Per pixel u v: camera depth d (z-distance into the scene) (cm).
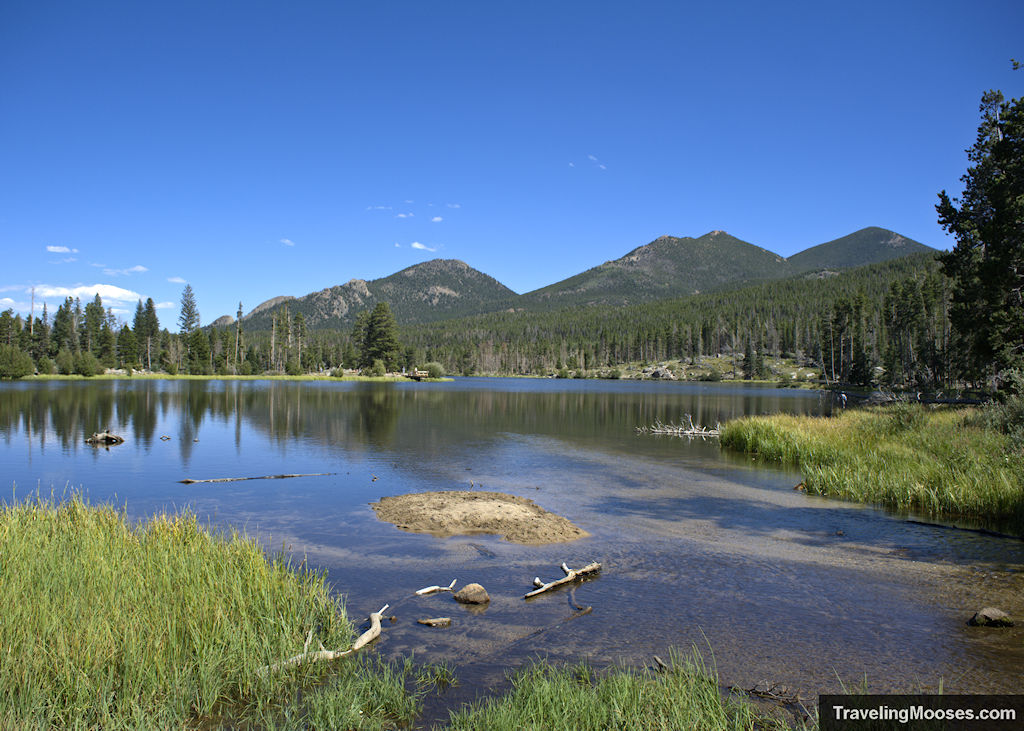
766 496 1656
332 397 6034
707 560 1066
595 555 1095
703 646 713
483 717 542
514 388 9512
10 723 500
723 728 523
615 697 562
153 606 690
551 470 2062
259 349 14388
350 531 1248
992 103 3603
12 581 719
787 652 695
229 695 601
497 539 1194
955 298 3541
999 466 1545
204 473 1953
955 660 671
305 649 657
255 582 776
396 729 540
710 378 14512
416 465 2138
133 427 3250
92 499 1550
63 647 577
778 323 17925
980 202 3525
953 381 6328
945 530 1284
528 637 741
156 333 13088
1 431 2995
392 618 795
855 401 6494
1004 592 898
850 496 1647
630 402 6156
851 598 876
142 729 513
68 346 11575
